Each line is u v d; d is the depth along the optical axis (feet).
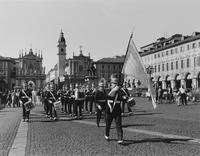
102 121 60.44
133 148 30.91
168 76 292.81
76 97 67.05
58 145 33.35
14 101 147.23
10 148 32.37
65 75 448.65
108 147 31.65
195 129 45.09
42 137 39.50
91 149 30.71
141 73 52.80
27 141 36.55
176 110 88.43
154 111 85.15
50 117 66.08
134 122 55.93
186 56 260.83
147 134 40.16
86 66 457.68
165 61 296.51
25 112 63.52
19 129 48.93
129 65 54.70
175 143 33.35
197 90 155.94
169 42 297.12
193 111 83.97
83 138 37.93
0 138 39.70
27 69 463.83
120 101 34.42
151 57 326.03
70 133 42.73
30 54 466.70
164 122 55.47
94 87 81.05
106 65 463.42
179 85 278.26
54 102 65.36
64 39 460.55
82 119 66.13
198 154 27.53
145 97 213.25
